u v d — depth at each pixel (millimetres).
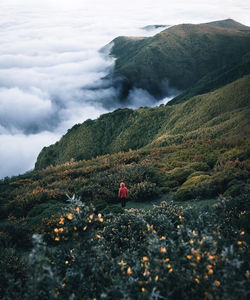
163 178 15273
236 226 5766
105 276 3979
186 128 58656
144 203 12430
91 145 88375
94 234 4355
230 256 3596
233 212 6473
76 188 16422
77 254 4297
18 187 21125
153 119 82500
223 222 5668
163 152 23734
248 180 10172
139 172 16109
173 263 3756
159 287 3480
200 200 10641
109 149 85500
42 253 3449
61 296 3641
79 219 4238
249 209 6465
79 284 3863
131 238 6230
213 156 17281
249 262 3971
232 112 44031
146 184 13328
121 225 7016
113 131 92250
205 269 3488
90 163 26297
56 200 13875
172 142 36312
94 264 4125
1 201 15664
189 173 14930
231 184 10344
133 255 4699
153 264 3709
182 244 3885
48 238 7727
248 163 12711
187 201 10984
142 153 24969
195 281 3539
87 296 3689
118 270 4148
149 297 3131
